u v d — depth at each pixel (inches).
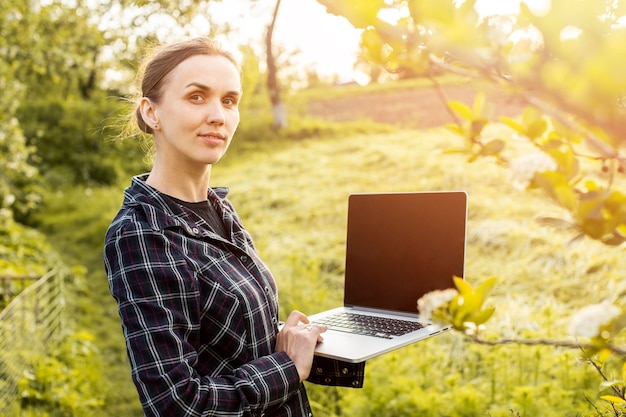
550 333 151.9
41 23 383.2
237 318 58.7
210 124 60.7
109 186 504.4
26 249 297.3
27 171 350.6
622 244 30.6
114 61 432.5
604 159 31.5
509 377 138.1
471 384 134.6
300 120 507.2
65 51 397.7
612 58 23.7
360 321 78.5
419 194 82.7
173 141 61.2
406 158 339.9
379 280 84.6
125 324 55.4
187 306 56.4
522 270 194.5
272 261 246.8
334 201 306.5
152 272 55.6
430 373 147.2
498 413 117.3
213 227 65.2
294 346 61.9
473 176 281.9
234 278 60.2
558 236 207.9
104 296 273.9
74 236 368.2
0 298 231.9
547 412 113.5
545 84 25.1
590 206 27.7
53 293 237.5
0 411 151.6
